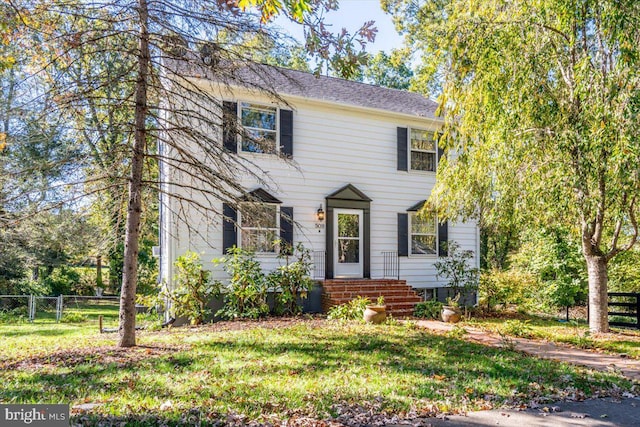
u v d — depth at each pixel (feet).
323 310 40.52
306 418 13.55
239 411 13.87
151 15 21.97
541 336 30.30
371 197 45.44
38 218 32.68
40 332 35.81
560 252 45.80
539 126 28.53
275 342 24.99
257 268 36.60
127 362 20.10
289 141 41.27
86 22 22.40
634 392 17.37
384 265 45.73
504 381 18.21
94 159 24.20
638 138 23.40
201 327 32.01
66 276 67.51
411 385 17.28
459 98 31.37
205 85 36.58
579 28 27.96
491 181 31.71
